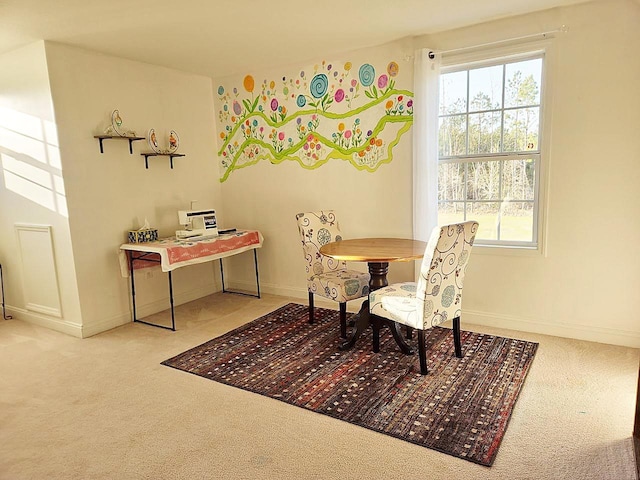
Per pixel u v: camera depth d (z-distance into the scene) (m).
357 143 3.86
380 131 3.73
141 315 3.97
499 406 2.30
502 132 3.31
